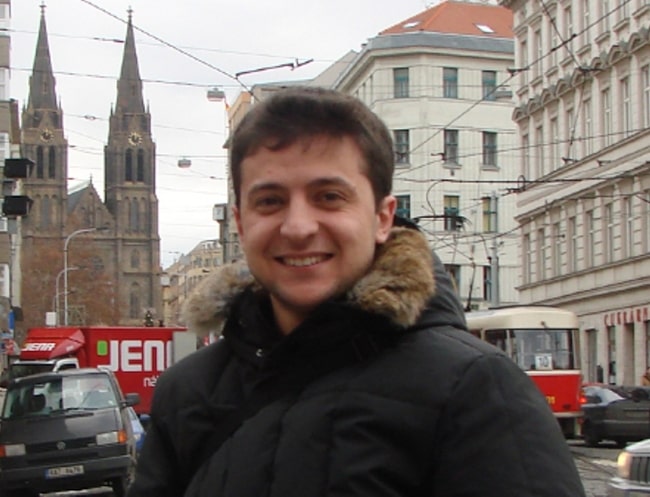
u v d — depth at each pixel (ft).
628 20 141.18
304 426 8.84
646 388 92.32
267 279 9.29
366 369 8.92
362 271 9.21
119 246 548.72
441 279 9.48
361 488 8.50
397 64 229.04
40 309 386.93
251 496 8.87
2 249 162.20
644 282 135.23
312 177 9.14
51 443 59.26
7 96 154.92
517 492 8.25
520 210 176.04
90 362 117.39
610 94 146.72
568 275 157.17
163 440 10.23
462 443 8.46
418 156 226.99
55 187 527.40
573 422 99.76
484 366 8.70
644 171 135.23
